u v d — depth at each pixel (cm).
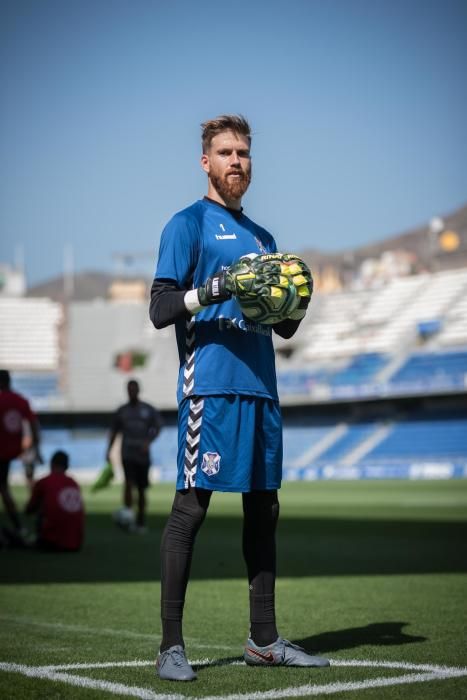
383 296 10456
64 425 10650
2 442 2092
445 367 9425
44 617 1115
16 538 2044
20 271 18038
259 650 799
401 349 9806
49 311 12394
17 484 8350
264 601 809
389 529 2648
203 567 1706
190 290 786
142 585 1434
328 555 1898
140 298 15450
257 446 804
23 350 12088
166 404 11062
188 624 1070
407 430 9056
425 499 4694
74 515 1980
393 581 1456
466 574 1549
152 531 2638
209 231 820
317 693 686
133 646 914
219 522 3081
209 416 784
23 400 2136
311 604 1203
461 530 2595
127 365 11288
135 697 677
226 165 823
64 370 11912
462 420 8781
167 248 807
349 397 8969
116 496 5488
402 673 760
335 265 16775
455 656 838
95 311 11519
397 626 1023
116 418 2545
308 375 10256
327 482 7569
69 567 1698
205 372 788
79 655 862
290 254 797
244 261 767
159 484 8044
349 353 10169
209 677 750
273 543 821
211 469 779
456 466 8156
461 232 14700
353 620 1070
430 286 10238
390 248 17100
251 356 800
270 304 762
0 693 691
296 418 9800
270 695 680
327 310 10756
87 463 10075
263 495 818
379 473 8488
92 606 1209
